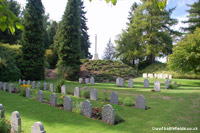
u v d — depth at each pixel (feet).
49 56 112.98
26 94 35.12
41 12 75.97
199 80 74.38
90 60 112.16
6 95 36.81
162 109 25.66
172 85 50.42
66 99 25.26
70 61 82.89
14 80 63.31
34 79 71.61
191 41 58.80
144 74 88.58
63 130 17.39
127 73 90.99
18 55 71.31
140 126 18.58
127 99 29.45
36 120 20.51
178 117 21.65
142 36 119.24
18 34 103.30
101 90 46.55
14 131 16.10
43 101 31.27
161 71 102.42
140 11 118.83
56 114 23.09
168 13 115.96
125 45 129.29
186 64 60.95
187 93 40.27
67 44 82.99
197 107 26.61
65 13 84.58
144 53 118.62
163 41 114.01
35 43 72.18
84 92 36.14
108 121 19.80
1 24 7.74
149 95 38.11
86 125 18.93
